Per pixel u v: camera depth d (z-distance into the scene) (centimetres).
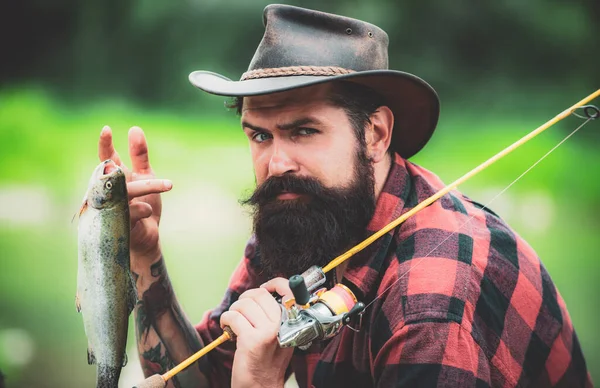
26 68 1653
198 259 695
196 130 1319
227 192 975
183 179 1026
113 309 196
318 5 1574
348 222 205
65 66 1652
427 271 195
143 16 1625
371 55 211
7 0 1636
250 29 1608
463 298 190
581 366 235
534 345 210
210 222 845
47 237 827
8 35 1647
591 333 543
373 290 207
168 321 231
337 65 204
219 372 244
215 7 1609
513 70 1582
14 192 1026
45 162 1161
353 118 206
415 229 207
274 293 222
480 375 185
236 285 247
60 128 1295
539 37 1577
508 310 203
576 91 1537
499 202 979
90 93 1606
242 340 197
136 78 1622
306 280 197
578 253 758
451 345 183
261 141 209
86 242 194
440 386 180
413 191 219
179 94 1585
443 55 1596
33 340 528
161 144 1188
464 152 1199
